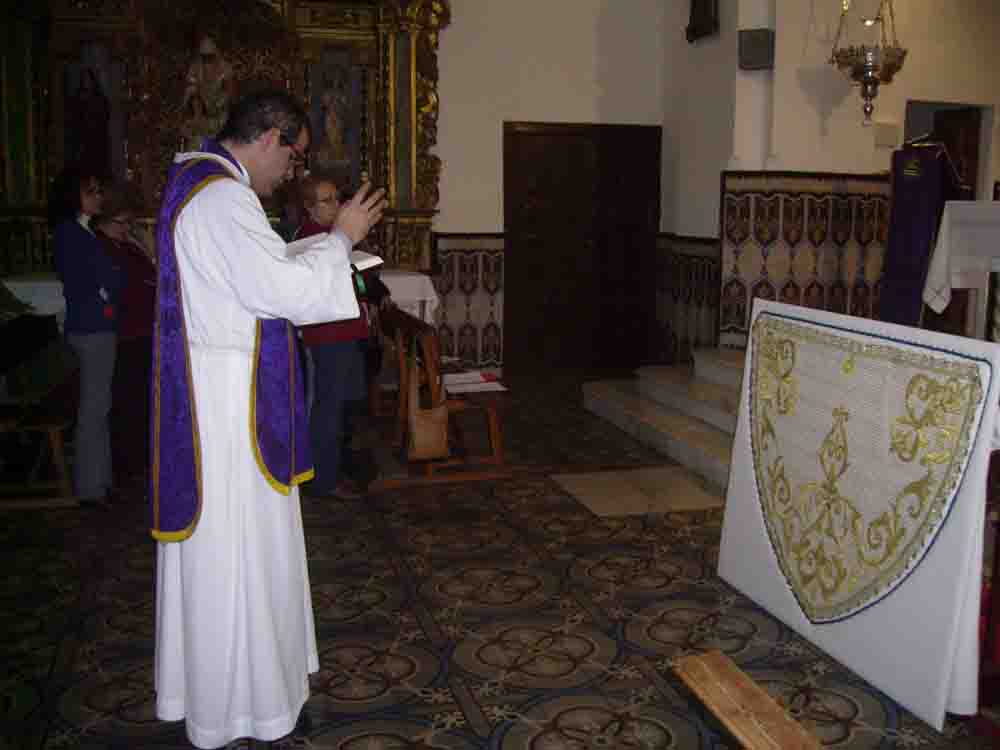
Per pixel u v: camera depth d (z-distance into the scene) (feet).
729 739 9.31
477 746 9.37
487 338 30.60
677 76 29.12
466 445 21.16
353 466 19.20
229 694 8.71
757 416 12.60
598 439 22.08
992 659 10.21
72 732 9.64
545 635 11.85
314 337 16.15
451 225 29.96
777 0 23.68
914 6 24.89
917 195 21.58
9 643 11.64
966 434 9.16
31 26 25.93
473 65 29.37
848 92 24.49
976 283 19.36
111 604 12.86
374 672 10.87
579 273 30.99
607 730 9.66
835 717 9.90
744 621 12.25
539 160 30.25
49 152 26.68
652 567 14.15
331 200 16.06
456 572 13.94
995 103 26.45
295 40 27.91
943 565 9.40
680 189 29.19
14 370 18.11
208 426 8.50
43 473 18.94
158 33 27.02
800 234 24.70
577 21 29.86
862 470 10.50
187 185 8.52
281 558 8.98
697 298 27.84
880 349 10.28
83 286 16.19
